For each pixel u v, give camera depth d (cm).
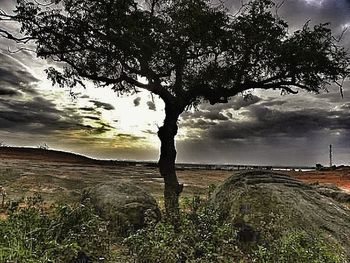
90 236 690
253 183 895
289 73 1296
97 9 1201
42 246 643
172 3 1262
